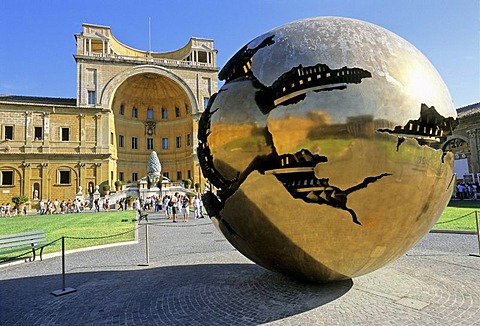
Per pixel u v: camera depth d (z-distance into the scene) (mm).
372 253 4363
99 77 48312
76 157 46156
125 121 54750
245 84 4625
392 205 4047
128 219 24031
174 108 57781
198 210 24766
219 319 4676
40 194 44344
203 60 56719
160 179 50625
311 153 3971
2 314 5391
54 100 49219
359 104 3953
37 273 8062
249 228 4598
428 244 10148
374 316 4504
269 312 4750
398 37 4887
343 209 3996
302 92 4121
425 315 4520
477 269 6820
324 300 5039
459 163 38219
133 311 5203
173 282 6652
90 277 7496
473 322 4289
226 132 4551
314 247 4301
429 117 4215
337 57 4203
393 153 3947
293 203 4098
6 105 44125
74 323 4902
